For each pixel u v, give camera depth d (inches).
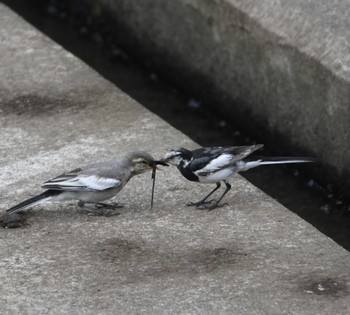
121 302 393.1
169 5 666.2
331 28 541.3
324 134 545.0
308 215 545.3
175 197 478.6
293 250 426.9
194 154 463.5
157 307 389.1
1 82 599.5
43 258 426.3
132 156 461.4
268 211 462.0
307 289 397.7
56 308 390.6
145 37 707.4
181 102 674.2
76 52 748.6
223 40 617.3
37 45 644.7
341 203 550.3
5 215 455.8
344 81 517.0
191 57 657.6
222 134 633.0
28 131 541.3
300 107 559.5
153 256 426.0
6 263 423.2
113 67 725.9
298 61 549.3
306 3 565.0
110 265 419.5
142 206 470.9
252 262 418.3
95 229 449.4
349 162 529.7
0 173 498.6
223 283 403.5
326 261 417.4
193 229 447.5
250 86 602.5
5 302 395.5
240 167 465.7
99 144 526.6
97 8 763.4
